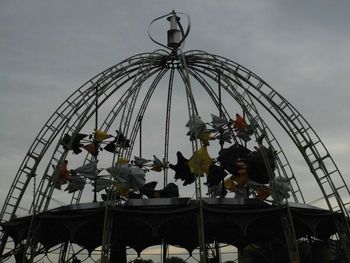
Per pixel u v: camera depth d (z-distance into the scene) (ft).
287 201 55.62
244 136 69.67
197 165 56.34
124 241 75.66
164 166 80.07
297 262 52.47
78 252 75.77
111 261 75.05
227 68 71.10
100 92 69.56
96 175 63.57
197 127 61.77
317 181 64.03
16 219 62.44
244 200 57.88
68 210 58.03
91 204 58.23
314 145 65.72
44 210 59.00
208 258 80.12
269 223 58.39
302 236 68.69
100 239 72.33
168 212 54.34
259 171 63.00
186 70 65.10
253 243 80.18
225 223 61.36
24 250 57.98
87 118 69.97
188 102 61.57
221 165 66.13
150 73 73.72
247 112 64.90
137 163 77.61
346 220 59.82
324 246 67.00
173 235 74.28
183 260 88.02
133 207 55.52
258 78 70.64
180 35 73.67
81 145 70.18
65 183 65.31
